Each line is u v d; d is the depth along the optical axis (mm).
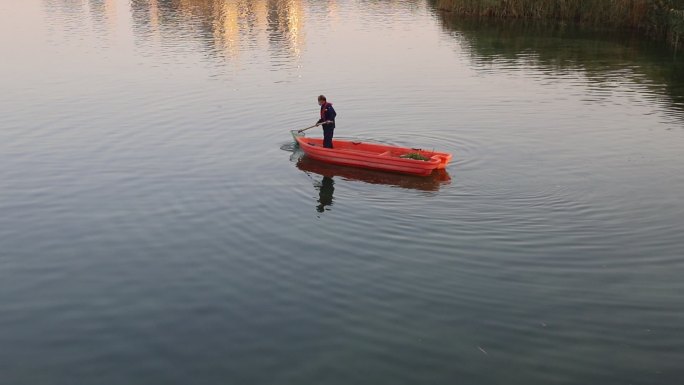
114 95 25531
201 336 9969
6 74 29688
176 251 12789
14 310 10852
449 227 13617
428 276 11609
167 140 19828
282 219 14164
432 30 42188
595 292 11008
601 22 41625
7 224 14203
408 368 9086
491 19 46062
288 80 28047
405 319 10297
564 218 13953
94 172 17203
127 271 12062
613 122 21141
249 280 11609
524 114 22172
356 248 12750
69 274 12031
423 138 19609
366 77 28500
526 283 11328
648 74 28375
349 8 55594
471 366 9102
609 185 15750
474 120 21484
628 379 8773
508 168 17031
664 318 10211
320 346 9641
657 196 15023
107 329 10242
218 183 16312
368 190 15766
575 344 9570
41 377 9102
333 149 17516
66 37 40719
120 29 44281
